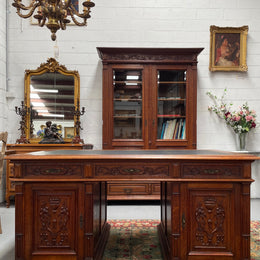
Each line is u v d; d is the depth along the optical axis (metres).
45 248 1.69
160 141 3.36
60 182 1.69
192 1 3.75
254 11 3.77
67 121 3.67
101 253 1.86
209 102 3.75
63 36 3.71
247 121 3.47
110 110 3.35
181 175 1.67
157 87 3.37
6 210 3.11
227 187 1.68
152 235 2.32
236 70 3.70
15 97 3.69
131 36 3.73
